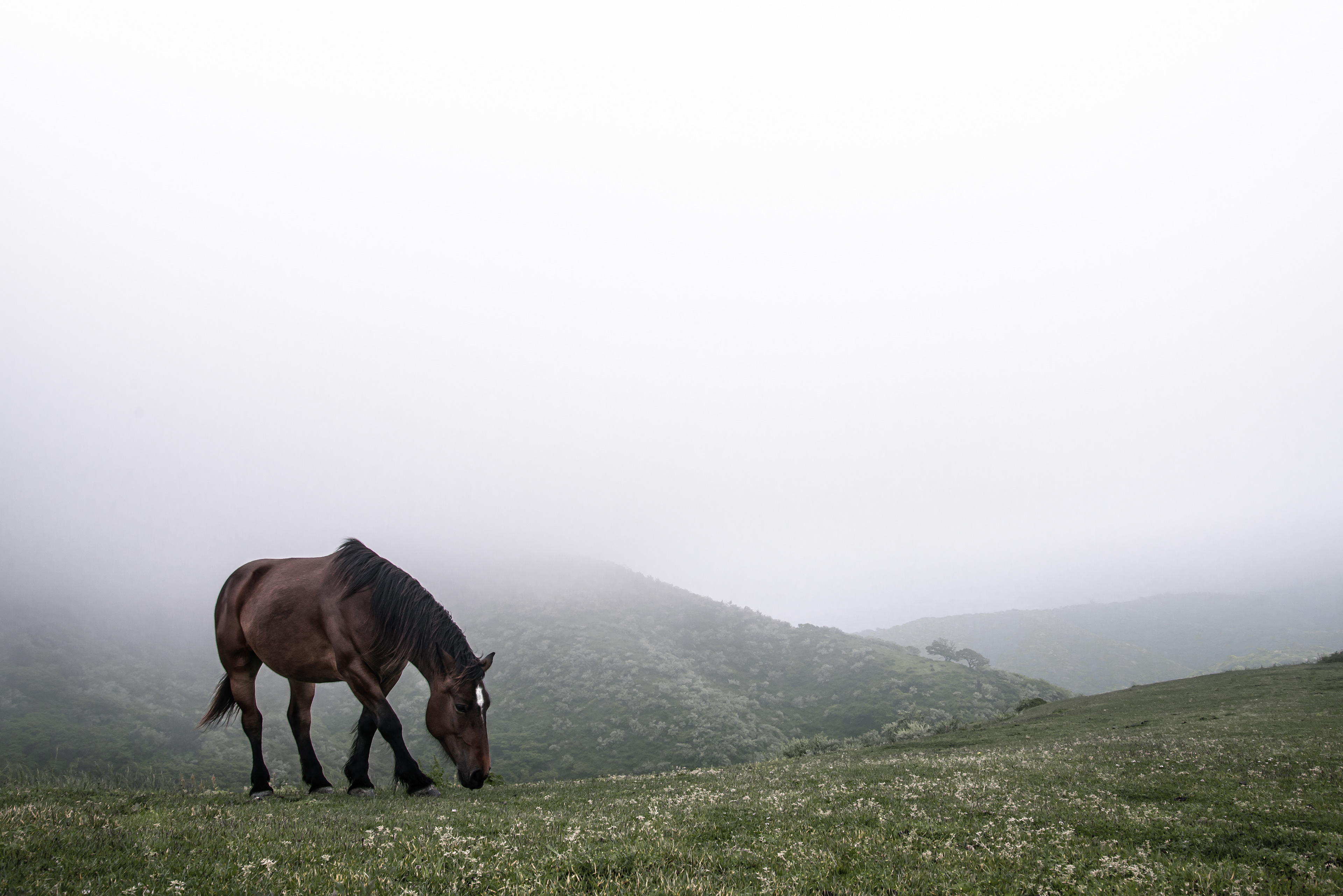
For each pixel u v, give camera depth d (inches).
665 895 206.2
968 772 578.6
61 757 5027.1
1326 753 571.8
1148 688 2022.6
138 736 5580.7
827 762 845.2
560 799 463.8
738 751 5718.5
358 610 454.3
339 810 363.3
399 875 214.7
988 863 259.9
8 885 188.9
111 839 249.3
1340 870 250.4
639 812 379.2
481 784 448.5
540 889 209.6
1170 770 534.0
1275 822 342.3
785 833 310.0
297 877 202.4
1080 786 467.8
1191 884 233.3
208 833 270.2
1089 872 246.4
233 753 5103.3
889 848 280.8
